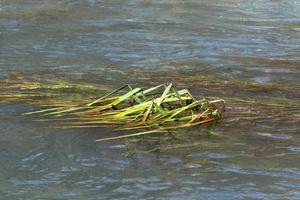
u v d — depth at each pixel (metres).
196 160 9.29
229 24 19.61
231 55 15.95
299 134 10.23
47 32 17.58
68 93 11.80
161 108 10.43
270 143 9.90
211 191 8.40
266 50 16.67
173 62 15.06
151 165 9.10
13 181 8.59
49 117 10.69
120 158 9.30
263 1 23.66
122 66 14.48
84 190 8.39
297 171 8.99
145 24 19.05
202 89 12.39
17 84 12.34
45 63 14.48
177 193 8.34
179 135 10.05
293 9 22.38
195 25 19.25
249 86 12.73
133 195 8.28
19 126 10.35
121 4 21.94
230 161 9.26
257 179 8.74
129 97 10.74
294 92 12.41
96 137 9.95
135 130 10.16
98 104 10.99
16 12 20.09
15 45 16.06
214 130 10.28
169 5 22.14
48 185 8.51
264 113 11.02
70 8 21.08
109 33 17.70
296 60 15.62
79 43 16.50
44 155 9.37
